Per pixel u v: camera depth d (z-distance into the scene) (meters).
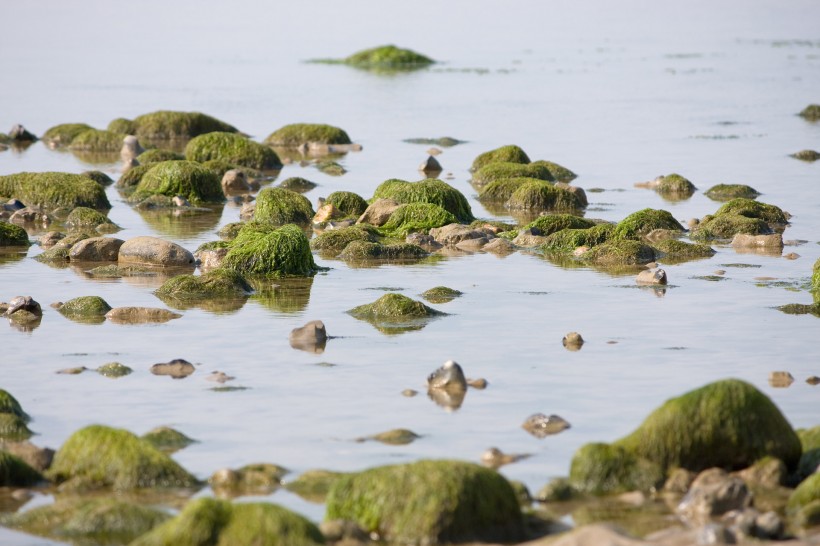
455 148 181.38
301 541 40.25
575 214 125.56
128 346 69.62
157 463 48.47
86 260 97.44
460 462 44.44
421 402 58.88
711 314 77.56
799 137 188.88
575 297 83.19
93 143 183.00
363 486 43.72
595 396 59.69
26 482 48.53
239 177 142.62
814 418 55.75
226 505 41.53
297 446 52.69
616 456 47.94
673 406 48.50
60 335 72.31
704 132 196.25
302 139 186.88
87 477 48.47
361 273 92.81
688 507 44.69
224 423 55.78
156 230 115.38
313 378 63.03
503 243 105.00
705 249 101.31
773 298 82.50
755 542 41.16
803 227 114.38
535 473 49.28
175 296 83.38
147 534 41.22
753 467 47.50
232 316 77.31
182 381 62.50
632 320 76.00
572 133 196.88
